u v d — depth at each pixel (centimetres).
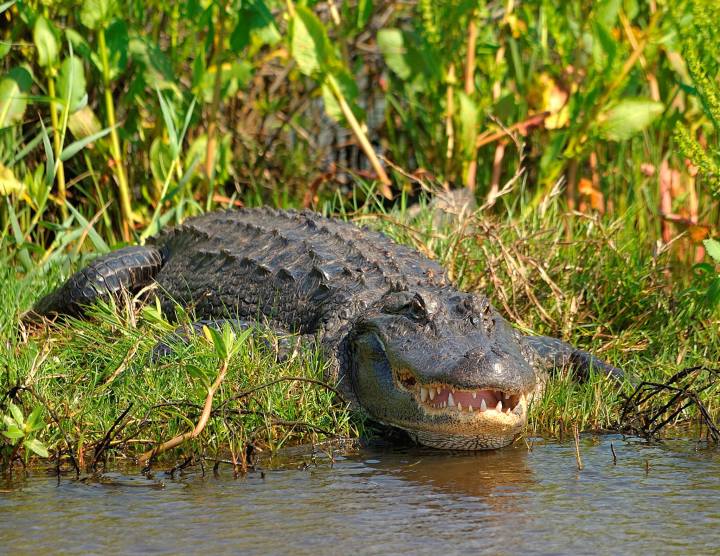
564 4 1880
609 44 1753
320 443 1089
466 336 1094
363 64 2364
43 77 1859
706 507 858
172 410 1042
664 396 1215
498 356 1029
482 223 1499
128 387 1098
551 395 1188
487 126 1944
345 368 1219
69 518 821
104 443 974
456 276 1493
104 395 1077
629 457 1037
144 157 1902
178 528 797
